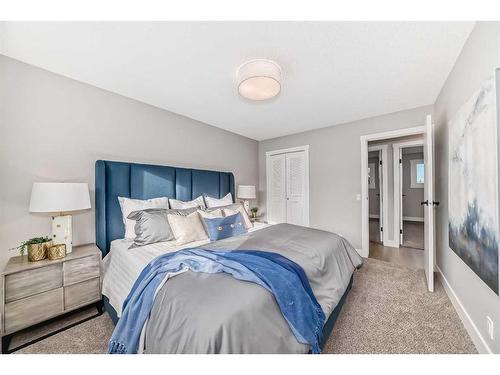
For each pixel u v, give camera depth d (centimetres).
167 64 192
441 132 241
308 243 194
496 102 114
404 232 522
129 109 261
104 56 180
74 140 217
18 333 162
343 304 197
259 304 104
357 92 250
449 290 209
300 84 230
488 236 125
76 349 146
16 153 184
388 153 413
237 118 338
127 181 244
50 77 202
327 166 385
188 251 155
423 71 205
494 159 117
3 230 177
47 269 161
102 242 221
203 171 337
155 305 111
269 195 470
